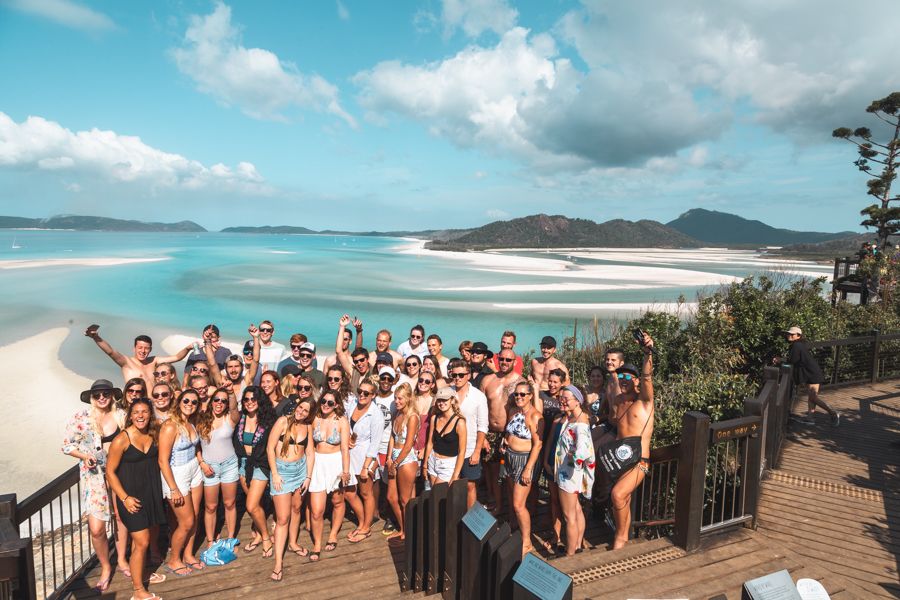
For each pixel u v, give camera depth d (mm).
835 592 5012
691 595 4797
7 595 4074
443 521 5094
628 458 5680
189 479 5938
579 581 4996
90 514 5629
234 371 7973
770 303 13773
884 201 29656
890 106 28406
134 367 8258
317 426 6242
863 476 7758
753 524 6152
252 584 5672
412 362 7672
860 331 14445
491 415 7465
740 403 8758
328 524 7344
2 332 29484
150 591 5574
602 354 13695
